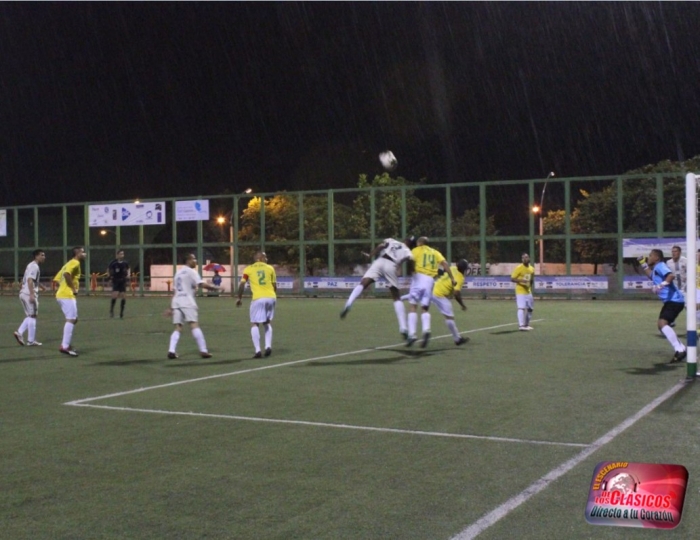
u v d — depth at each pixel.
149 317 23.05
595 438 6.64
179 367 11.52
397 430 7.06
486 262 33.16
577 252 33.38
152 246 38.19
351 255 35.38
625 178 30.34
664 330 11.61
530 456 6.07
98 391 9.36
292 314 23.27
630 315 21.97
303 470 5.75
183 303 12.55
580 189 35.28
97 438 6.83
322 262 36.25
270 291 12.62
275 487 5.33
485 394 8.93
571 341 14.72
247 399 8.72
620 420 7.37
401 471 5.70
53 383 10.04
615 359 11.99
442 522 4.59
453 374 10.52
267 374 10.66
